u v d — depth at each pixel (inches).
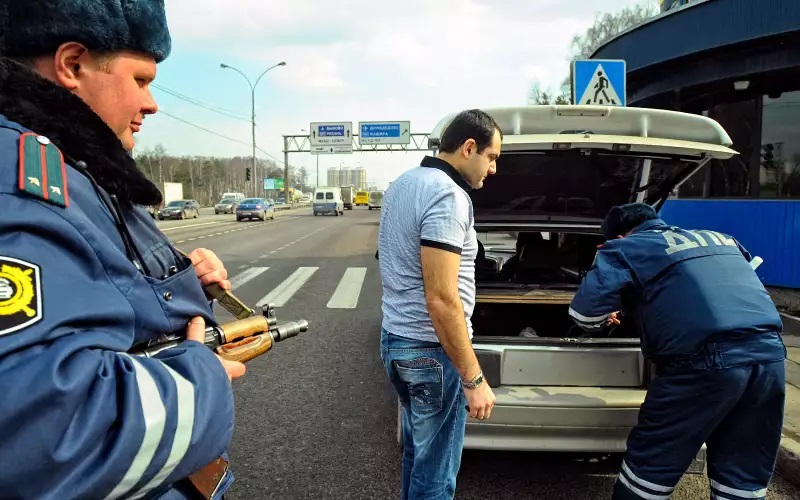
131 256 36.0
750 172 289.3
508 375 108.8
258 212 1282.0
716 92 304.7
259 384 173.6
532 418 101.7
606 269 93.4
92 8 34.1
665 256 90.0
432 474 79.5
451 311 71.4
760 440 87.4
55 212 29.6
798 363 177.5
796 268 265.1
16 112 31.5
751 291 87.4
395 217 79.4
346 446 131.2
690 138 117.2
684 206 319.6
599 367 108.5
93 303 29.7
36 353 26.3
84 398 27.0
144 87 39.5
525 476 118.0
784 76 270.1
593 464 123.3
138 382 29.5
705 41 271.3
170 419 29.9
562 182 141.9
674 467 88.7
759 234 277.1
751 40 253.3
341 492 111.3
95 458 27.0
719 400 83.9
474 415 74.4
